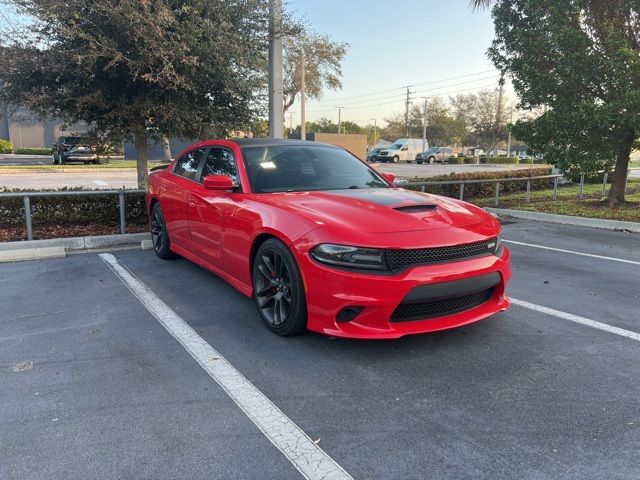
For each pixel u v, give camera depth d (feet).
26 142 144.25
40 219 24.57
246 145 15.92
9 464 7.45
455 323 11.20
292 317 11.61
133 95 25.12
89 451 7.77
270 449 7.84
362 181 15.55
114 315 13.88
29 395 9.46
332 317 10.68
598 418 8.67
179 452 7.75
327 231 10.78
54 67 22.61
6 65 22.63
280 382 10.00
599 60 29.89
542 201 40.01
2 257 19.95
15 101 25.23
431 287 10.53
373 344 11.84
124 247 23.07
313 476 7.20
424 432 8.27
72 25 21.72
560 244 24.59
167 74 21.93
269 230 12.01
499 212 35.29
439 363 10.84
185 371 10.48
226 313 14.05
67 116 26.50
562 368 10.62
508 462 7.48
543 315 13.93
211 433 8.25
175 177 19.07
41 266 19.39
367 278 10.25
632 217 30.45
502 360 10.99
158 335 12.44
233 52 24.21
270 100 27.81
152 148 32.22
